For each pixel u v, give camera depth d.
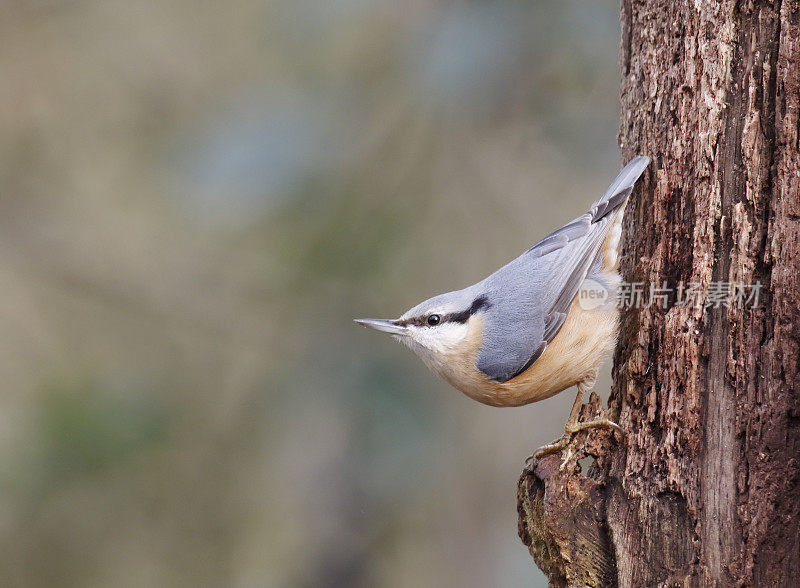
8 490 9.75
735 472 6.40
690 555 6.51
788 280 6.31
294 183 9.98
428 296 10.57
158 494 10.46
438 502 11.32
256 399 10.57
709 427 6.55
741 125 6.59
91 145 11.72
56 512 10.15
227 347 11.05
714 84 6.73
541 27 10.17
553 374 8.39
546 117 10.63
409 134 10.73
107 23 11.73
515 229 10.91
